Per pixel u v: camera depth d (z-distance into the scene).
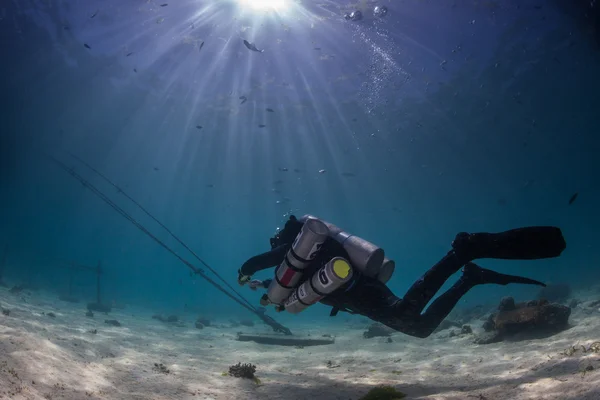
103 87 24.22
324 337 10.25
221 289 10.62
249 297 48.03
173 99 24.61
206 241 148.50
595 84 23.69
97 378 4.29
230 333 12.66
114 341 7.32
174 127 29.39
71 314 11.32
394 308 3.35
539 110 26.77
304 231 3.36
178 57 19.70
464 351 7.16
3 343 4.31
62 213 82.75
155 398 3.96
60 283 29.69
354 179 40.47
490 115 26.47
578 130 32.31
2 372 3.48
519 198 62.62
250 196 49.59
